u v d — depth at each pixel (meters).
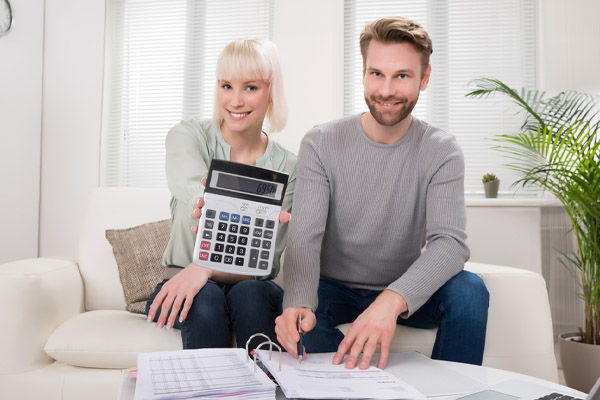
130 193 1.75
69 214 2.57
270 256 0.92
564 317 2.20
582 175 1.76
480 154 2.50
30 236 2.51
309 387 0.64
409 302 0.97
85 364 1.21
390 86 1.12
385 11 2.60
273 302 1.23
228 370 0.70
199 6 2.74
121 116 2.74
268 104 1.35
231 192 0.92
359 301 1.28
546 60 2.37
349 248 1.27
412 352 0.92
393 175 1.24
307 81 2.45
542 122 1.95
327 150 1.26
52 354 1.21
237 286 1.19
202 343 1.11
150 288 1.49
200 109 2.72
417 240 1.28
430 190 1.21
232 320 1.17
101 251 1.63
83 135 2.59
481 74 2.53
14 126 2.42
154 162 2.72
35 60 2.55
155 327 1.23
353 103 2.61
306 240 1.14
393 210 1.24
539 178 1.89
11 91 2.39
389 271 1.29
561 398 0.65
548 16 2.37
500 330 1.28
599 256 1.76
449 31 2.55
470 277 1.12
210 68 2.72
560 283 2.20
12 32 2.40
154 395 0.59
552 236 2.20
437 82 2.55
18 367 1.22
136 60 2.77
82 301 1.57
